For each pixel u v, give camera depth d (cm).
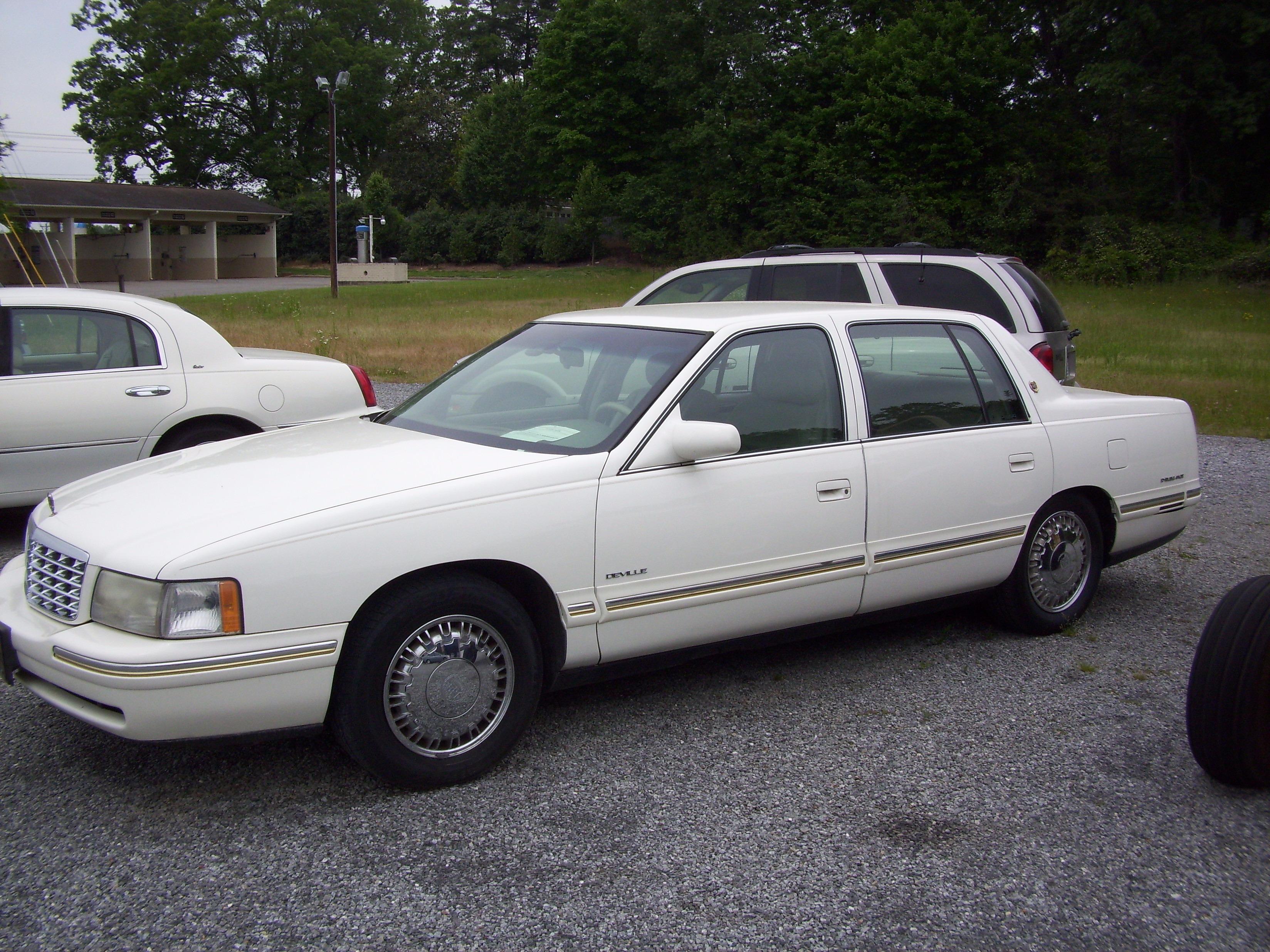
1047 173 4419
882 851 317
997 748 389
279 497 348
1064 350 843
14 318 628
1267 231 4122
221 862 308
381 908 285
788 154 4800
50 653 328
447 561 345
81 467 632
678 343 422
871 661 479
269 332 2069
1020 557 491
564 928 277
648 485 383
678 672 466
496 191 7000
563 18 5881
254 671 319
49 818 332
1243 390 1371
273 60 7531
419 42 8375
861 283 888
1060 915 287
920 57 4388
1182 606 567
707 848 318
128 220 5034
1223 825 336
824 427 432
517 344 481
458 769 353
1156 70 3944
